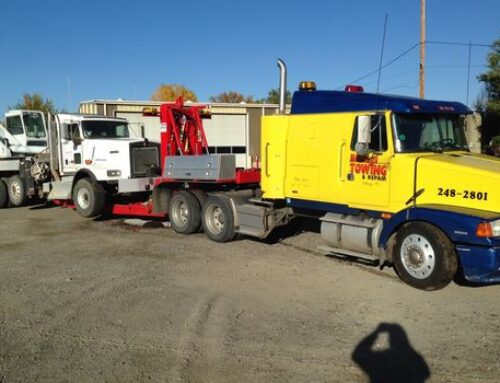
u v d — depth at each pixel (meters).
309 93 8.59
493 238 6.32
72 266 8.40
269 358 4.84
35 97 41.91
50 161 14.44
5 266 8.43
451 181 6.89
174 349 5.05
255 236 9.73
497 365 4.67
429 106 7.66
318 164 8.42
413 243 7.02
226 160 10.17
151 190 12.70
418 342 5.22
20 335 5.44
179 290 7.02
